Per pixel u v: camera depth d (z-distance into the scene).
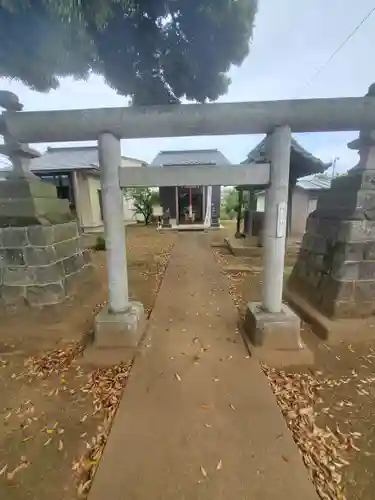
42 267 3.05
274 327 2.72
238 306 3.97
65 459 1.64
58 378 2.41
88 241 9.74
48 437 1.80
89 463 1.62
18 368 2.55
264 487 1.46
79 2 1.79
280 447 1.70
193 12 2.23
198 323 3.40
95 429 1.87
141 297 4.40
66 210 3.74
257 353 2.70
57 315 3.13
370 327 2.98
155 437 1.77
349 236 2.96
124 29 2.35
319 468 1.56
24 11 1.72
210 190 13.62
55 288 3.13
